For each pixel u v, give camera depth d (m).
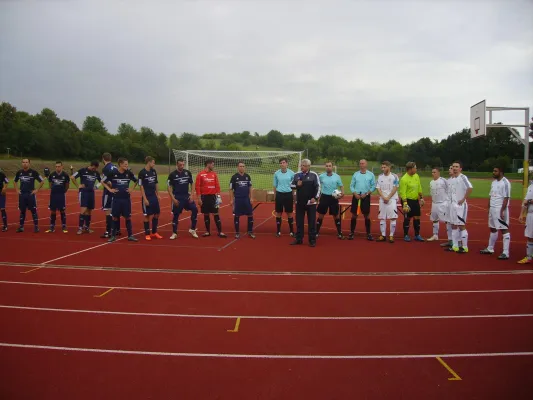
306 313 5.22
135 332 4.59
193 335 4.52
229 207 19.95
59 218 14.73
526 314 5.25
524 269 7.64
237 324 4.84
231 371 3.77
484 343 4.38
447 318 5.09
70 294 5.88
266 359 4.00
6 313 5.13
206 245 9.77
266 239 10.80
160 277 6.83
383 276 7.06
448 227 9.73
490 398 3.37
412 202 10.69
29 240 10.17
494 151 72.75
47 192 28.03
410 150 76.19
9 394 3.37
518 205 21.36
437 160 71.50
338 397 3.37
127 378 3.63
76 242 9.97
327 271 7.38
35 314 5.10
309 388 3.50
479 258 8.62
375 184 10.92
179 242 10.16
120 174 9.96
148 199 10.37
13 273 6.99
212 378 3.64
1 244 9.59
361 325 4.84
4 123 61.91
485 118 15.44
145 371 3.76
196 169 19.97
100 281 6.55
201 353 4.11
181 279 6.72
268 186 19.00
